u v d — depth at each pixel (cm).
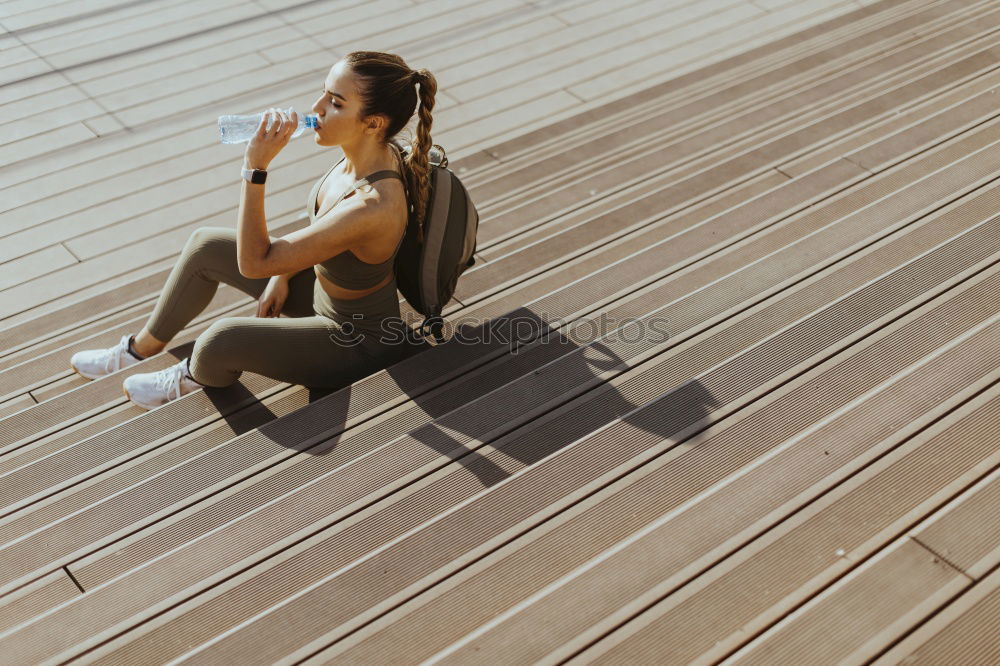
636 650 149
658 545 165
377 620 163
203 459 216
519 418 212
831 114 395
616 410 212
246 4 567
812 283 248
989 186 288
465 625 161
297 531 190
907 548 158
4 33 534
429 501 193
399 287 238
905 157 330
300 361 234
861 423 187
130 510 208
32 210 403
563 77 493
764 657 143
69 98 480
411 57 513
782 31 523
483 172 408
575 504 181
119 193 414
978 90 395
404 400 228
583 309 259
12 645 171
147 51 520
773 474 177
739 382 207
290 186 413
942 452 180
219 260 262
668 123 423
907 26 494
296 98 483
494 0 570
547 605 156
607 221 326
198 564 184
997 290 231
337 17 554
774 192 312
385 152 214
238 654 159
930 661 142
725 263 272
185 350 291
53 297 360
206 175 427
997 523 162
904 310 227
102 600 178
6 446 261
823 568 160
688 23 539
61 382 304
